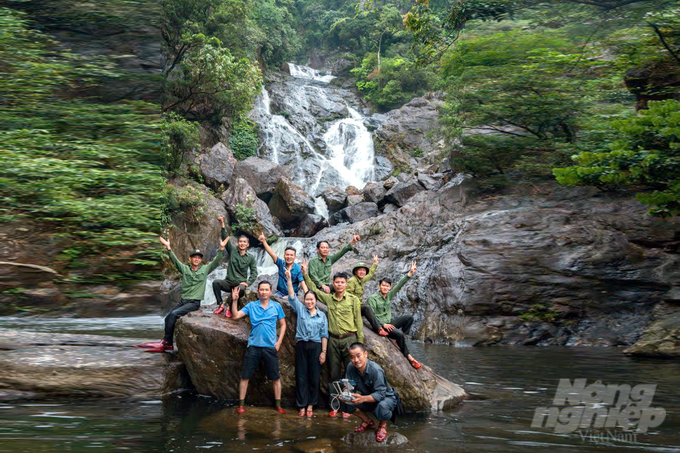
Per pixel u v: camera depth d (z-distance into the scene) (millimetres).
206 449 4215
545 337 12109
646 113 10234
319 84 39312
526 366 8609
